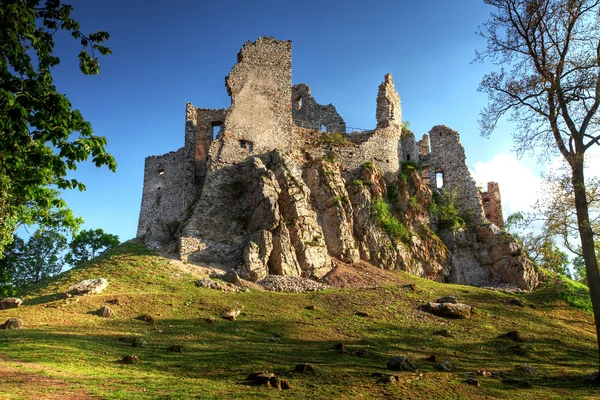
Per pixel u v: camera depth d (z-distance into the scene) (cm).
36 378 1255
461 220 4372
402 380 1504
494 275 3994
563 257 2138
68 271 3198
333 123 5166
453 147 4869
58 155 1241
